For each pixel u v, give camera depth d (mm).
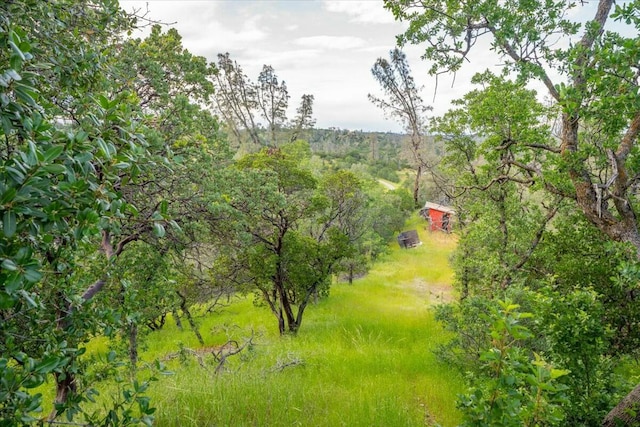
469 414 2752
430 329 14570
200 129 8719
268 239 14633
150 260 8281
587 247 7855
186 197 7414
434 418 7246
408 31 5527
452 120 11773
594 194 4875
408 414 6809
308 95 37938
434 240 36938
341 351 11531
